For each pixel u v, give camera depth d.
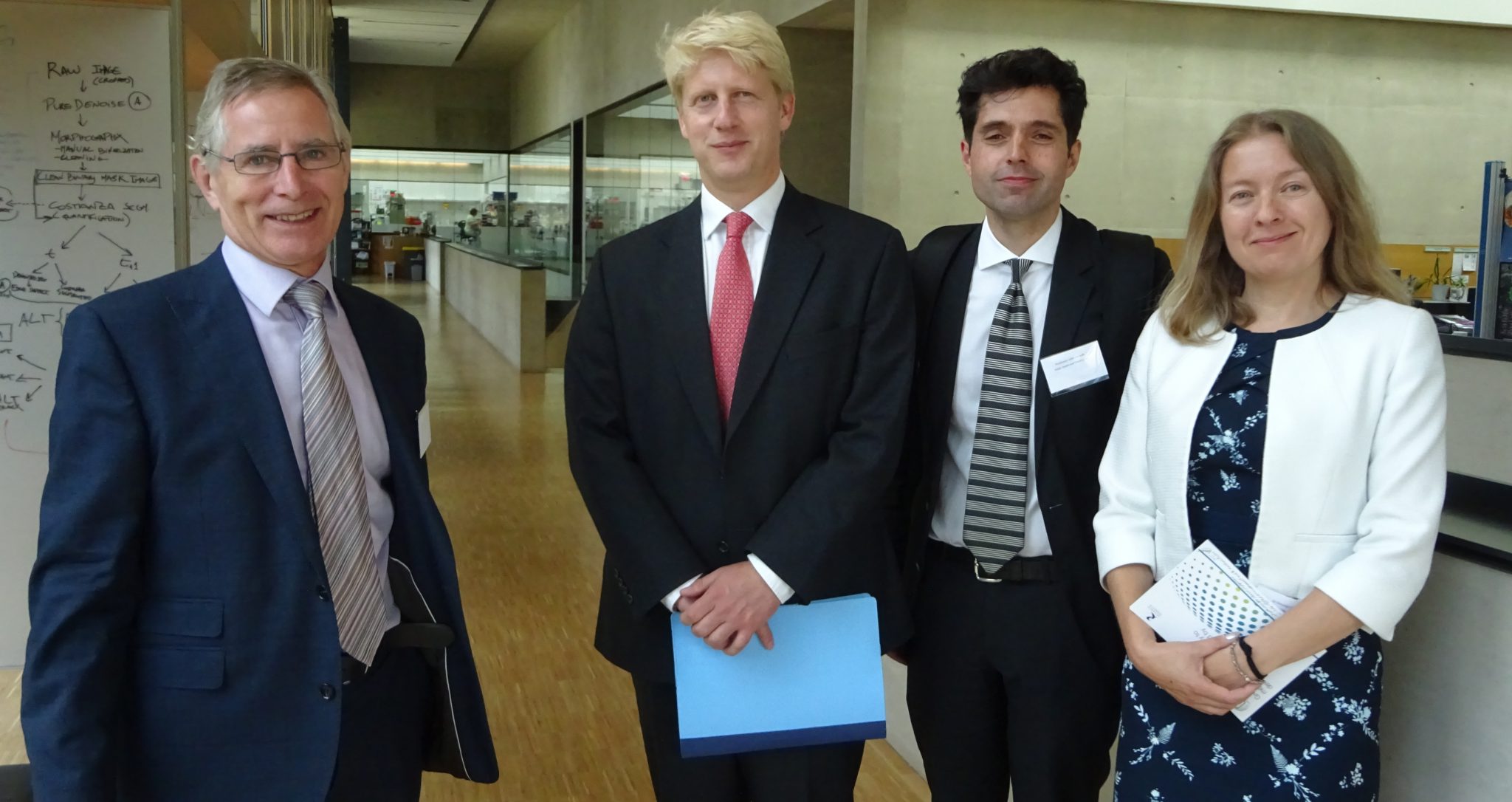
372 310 1.85
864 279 1.96
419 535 1.79
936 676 2.24
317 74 1.68
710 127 1.89
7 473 4.02
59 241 4.01
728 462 1.92
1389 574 1.56
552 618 4.82
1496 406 2.00
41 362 4.03
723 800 2.08
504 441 8.52
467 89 25.97
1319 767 1.64
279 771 1.58
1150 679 1.79
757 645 1.92
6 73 3.93
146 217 4.07
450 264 20.52
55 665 1.46
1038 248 2.17
